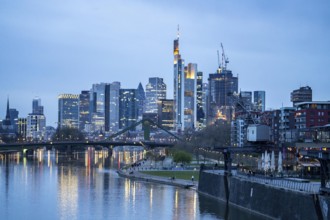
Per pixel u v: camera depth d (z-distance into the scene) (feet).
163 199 643.45
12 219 522.06
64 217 530.27
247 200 541.75
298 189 447.83
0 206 596.70
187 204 599.16
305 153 433.07
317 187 459.32
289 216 442.91
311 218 406.41
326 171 432.66
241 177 579.89
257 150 640.17
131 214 541.75
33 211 563.89
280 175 602.85
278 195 467.93
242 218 499.92
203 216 520.01
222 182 620.49
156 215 533.55
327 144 510.99
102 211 561.02
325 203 392.06
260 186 509.76
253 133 653.30
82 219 518.78
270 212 482.69
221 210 550.77
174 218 514.27
